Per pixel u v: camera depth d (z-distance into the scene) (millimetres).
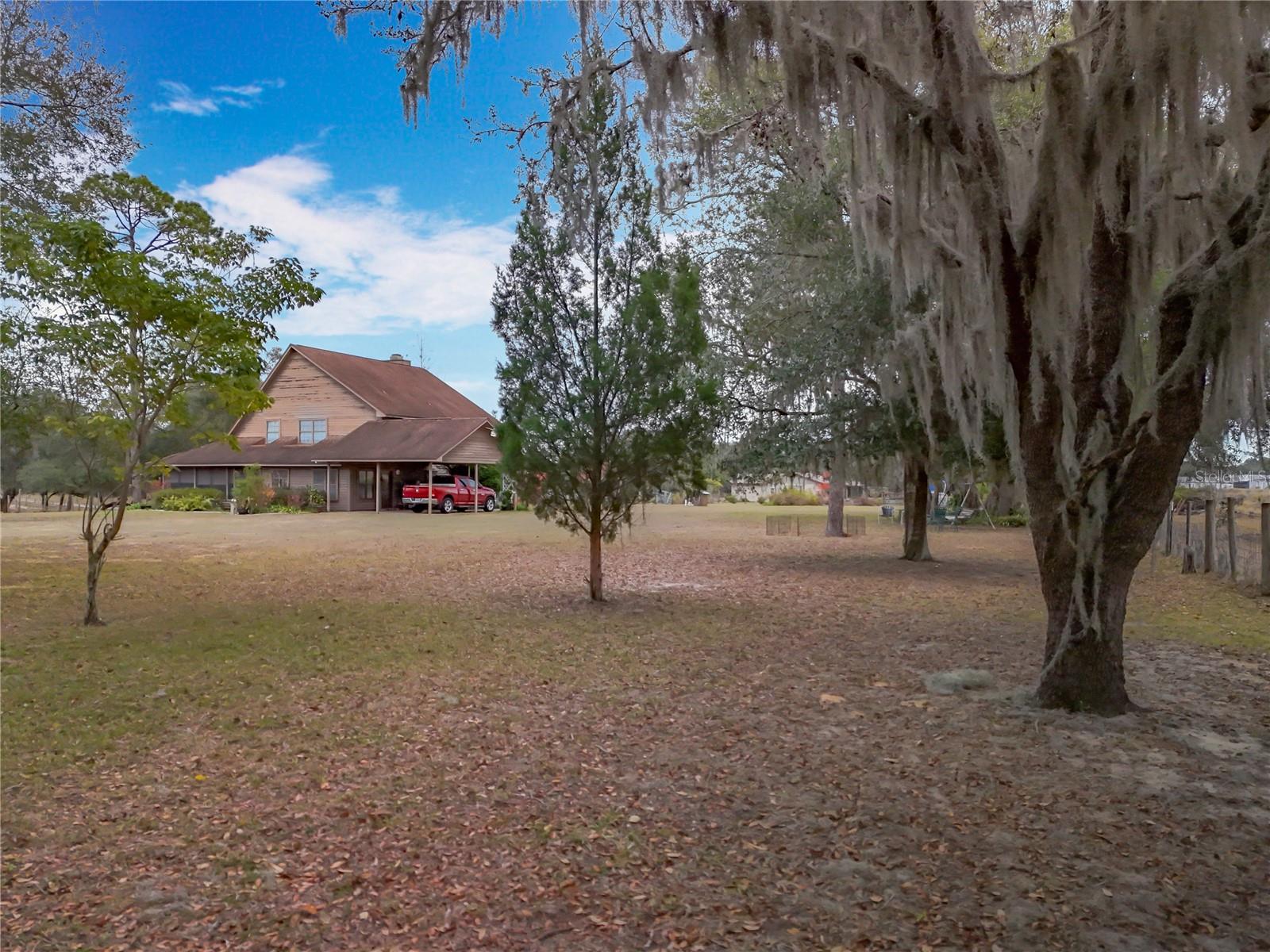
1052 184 5051
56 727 5383
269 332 9336
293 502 33625
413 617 9625
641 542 20484
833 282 13250
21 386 8922
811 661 7449
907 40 5461
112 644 7984
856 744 5074
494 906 3162
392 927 3012
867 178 5820
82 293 8234
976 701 5996
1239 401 4664
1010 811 4027
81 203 10406
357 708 5883
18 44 10859
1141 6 4496
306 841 3725
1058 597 5742
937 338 9508
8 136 10625
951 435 12492
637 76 7039
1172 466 5320
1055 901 3160
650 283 10148
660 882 3348
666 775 4570
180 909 3117
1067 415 5426
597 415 10516
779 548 18922
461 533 22500
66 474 33625
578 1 6133
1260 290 4449
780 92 7254
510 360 10672
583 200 10289
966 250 6086
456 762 4773
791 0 5383
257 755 4879
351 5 6543
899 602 11000
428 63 6477
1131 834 3758
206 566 14688
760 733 5316
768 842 3719
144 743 5098
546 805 4141
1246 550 13656
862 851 3609
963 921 3025
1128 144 4969
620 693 6320
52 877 3367
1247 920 3020
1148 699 6047
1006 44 7531
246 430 37750
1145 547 5496
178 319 8555
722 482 15945
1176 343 5039
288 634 8562
